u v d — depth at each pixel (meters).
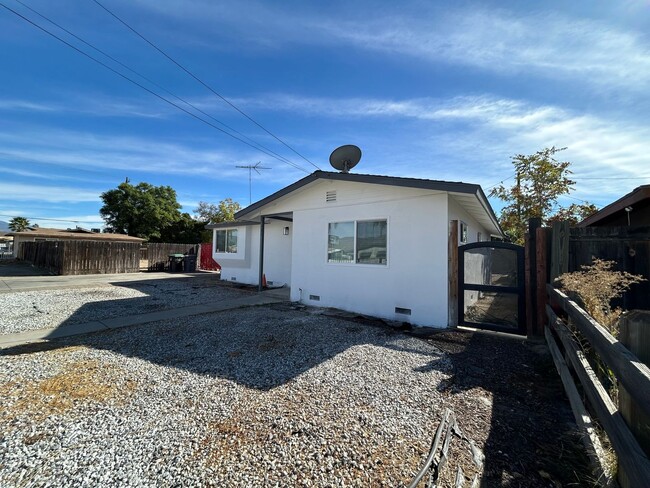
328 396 2.96
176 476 1.88
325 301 7.73
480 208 7.23
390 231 6.60
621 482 1.45
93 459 2.03
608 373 2.43
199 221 32.75
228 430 2.38
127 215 31.14
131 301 8.31
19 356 4.07
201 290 10.48
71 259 15.20
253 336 5.06
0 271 16.39
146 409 2.70
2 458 2.04
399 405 2.79
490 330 5.51
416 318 6.16
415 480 1.50
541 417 2.62
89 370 3.59
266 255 12.09
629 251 4.23
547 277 4.92
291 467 1.96
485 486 1.79
